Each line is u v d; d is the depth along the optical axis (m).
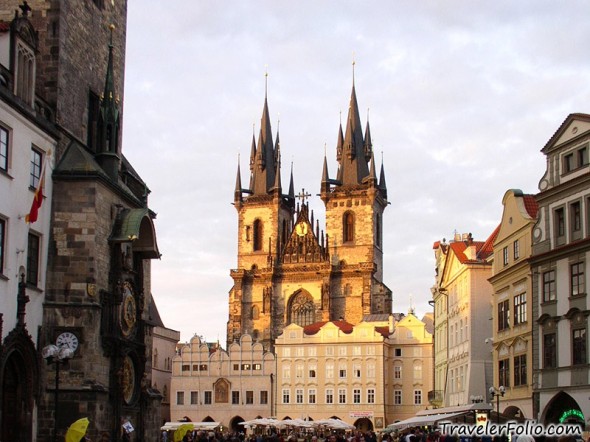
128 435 59.72
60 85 59.47
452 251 110.69
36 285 55.22
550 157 75.00
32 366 53.25
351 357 186.25
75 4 62.69
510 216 83.06
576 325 69.12
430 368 186.62
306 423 120.19
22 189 53.16
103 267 58.06
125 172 68.94
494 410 80.25
